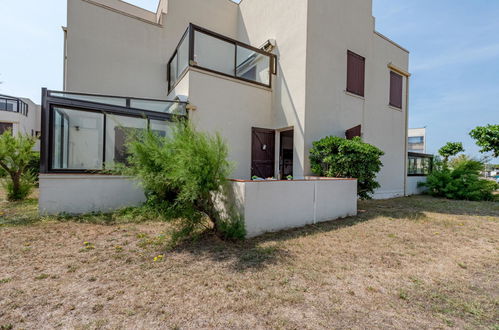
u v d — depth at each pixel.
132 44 9.23
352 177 6.54
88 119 5.64
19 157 6.98
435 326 1.85
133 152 3.61
